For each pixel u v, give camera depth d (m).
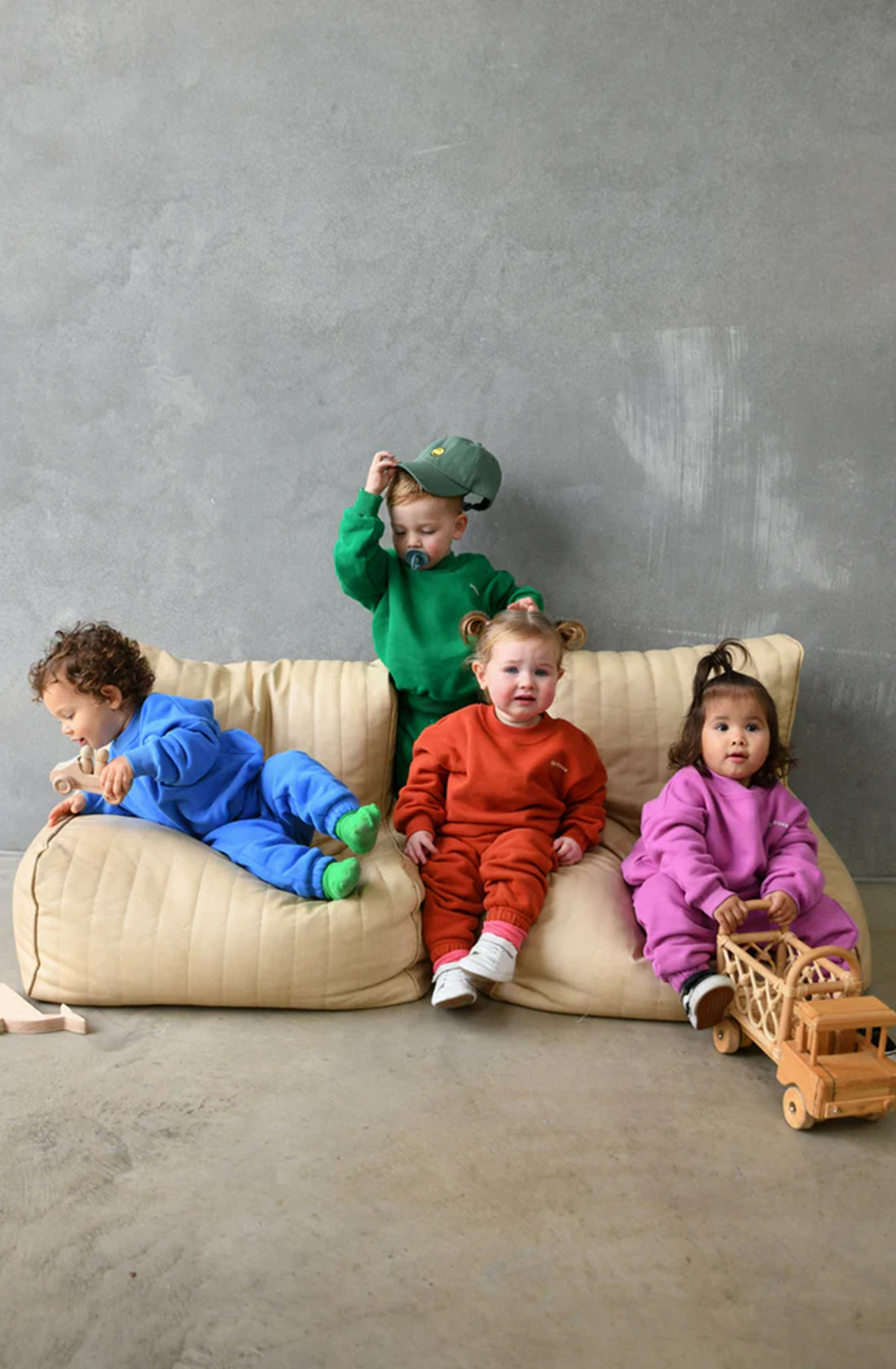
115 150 2.60
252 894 2.08
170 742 2.12
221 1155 1.63
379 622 2.67
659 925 2.00
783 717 2.54
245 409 2.70
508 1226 1.49
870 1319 1.34
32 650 2.84
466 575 2.63
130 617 2.82
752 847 2.12
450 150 2.57
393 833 2.46
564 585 2.76
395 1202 1.53
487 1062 1.91
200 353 2.68
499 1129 1.71
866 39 2.50
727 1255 1.44
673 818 2.12
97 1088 1.81
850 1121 1.76
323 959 2.05
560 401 2.66
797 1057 1.72
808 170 2.55
